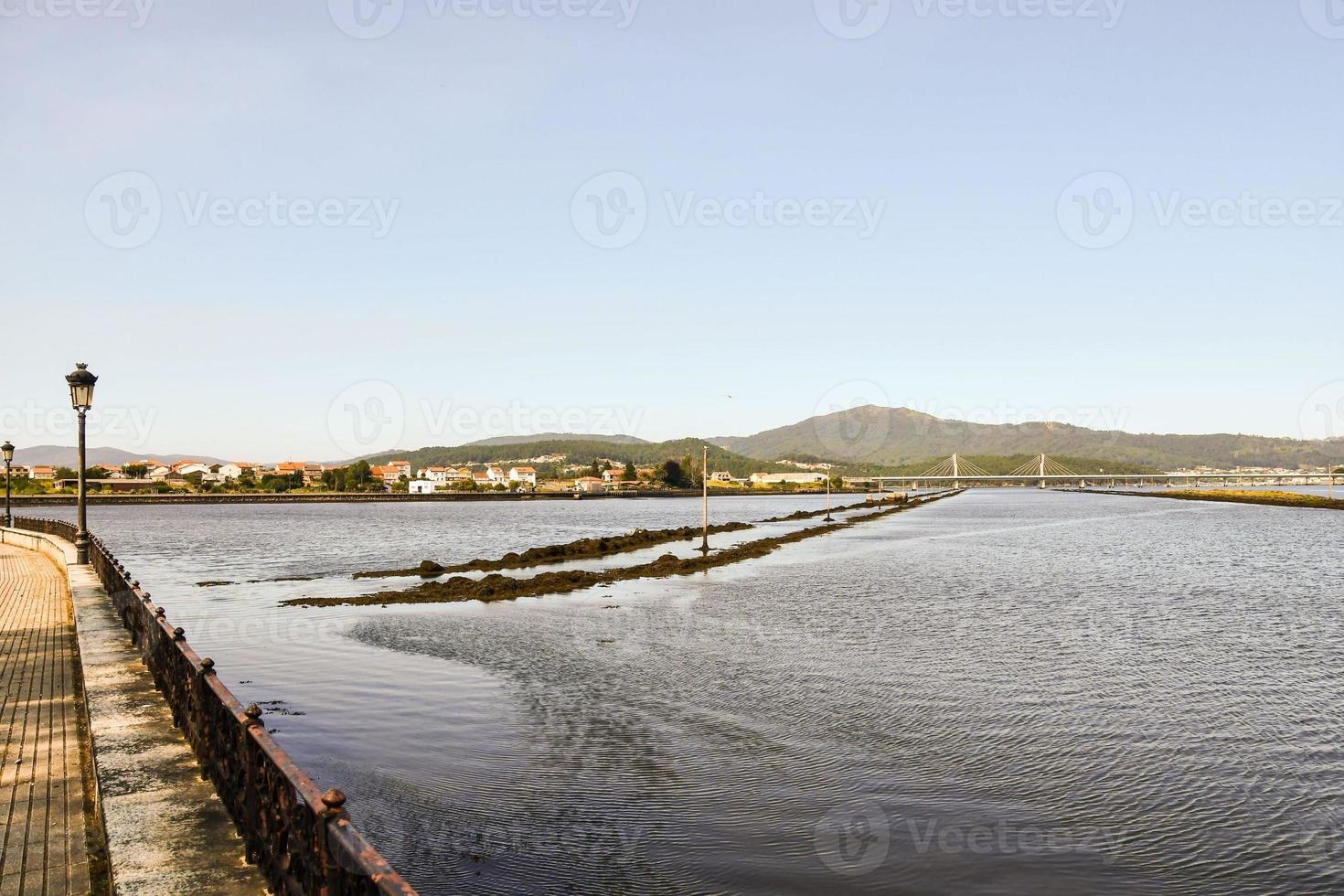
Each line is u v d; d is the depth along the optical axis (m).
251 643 25.72
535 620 30.22
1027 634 27.30
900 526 101.19
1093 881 10.32
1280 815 12.31
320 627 28.73
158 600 36.44
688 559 54.16
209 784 7.98
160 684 11.48
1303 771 14.11
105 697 11.29
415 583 42.81
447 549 71.56
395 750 14.91
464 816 12.02
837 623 29.52
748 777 13.63
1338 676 21.12
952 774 13.86
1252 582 43.09
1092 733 16.11
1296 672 21.53
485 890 9.90
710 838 11.33
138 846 6.60
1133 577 45.53
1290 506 170.38
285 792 5.58
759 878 10.25
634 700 18.47
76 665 15.68
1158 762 14.50
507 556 54.78
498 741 15.41
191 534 93.06
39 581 29.41
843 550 64.00
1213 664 22.50
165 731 9.68
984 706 18.08
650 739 15.65
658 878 10.17
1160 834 11.66
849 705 18.11
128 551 67.38
